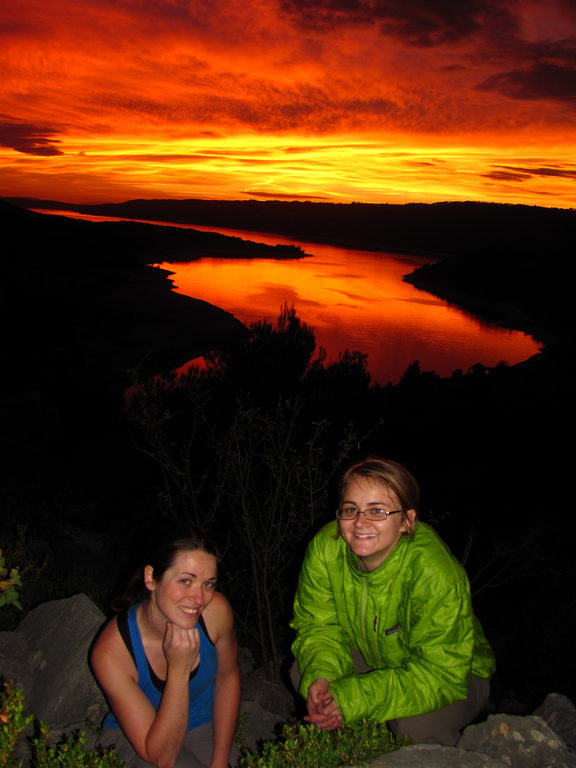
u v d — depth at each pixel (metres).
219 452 5.60
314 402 21.14
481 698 2.75
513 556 7.83
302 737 2.33
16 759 2.45
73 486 13.69
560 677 6.89
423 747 2.36
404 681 2.45
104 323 85.25
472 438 20.83
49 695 2.92
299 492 5.88
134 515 10.43
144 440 16.20
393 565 2.51
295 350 22.98
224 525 7.59
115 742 2.51
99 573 7.11
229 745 2.54
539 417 22.61
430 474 17.66
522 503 15.48
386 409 22.38
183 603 2.31
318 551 2.70
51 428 16.53
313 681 2.57
